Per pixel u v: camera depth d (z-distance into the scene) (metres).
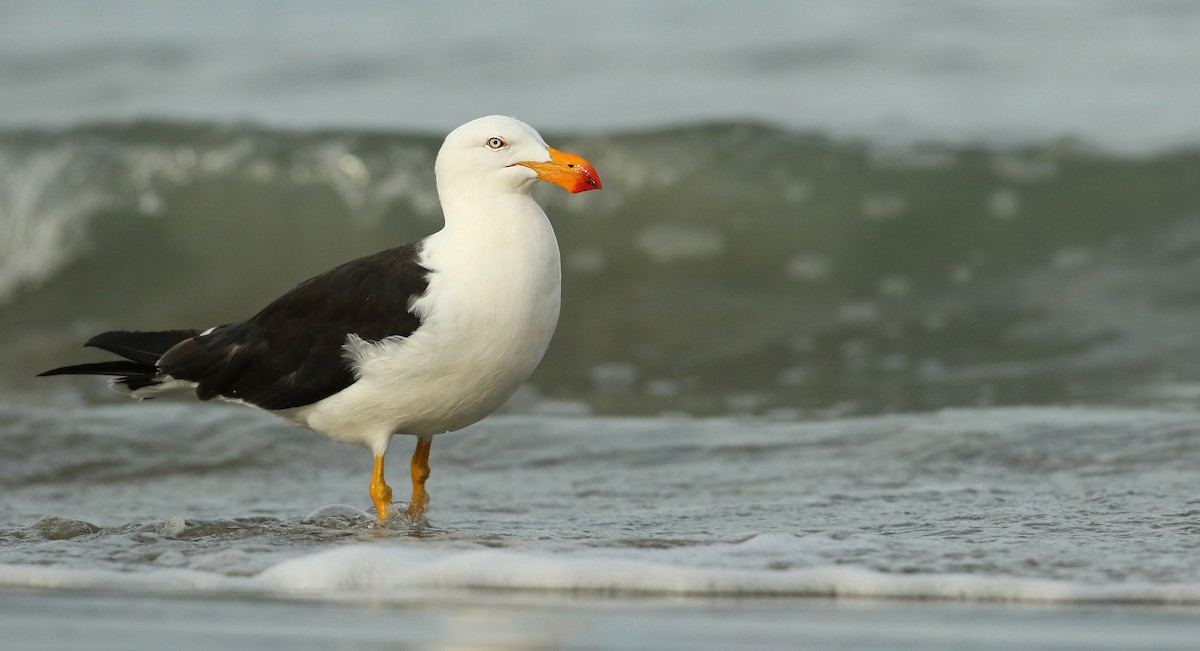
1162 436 10.60
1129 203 18.22
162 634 5.71
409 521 8.67
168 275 18.95
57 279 18.91
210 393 8.77
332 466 11.22
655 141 19.42
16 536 8.18
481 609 6.12
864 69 22.78
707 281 17.86
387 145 19.77
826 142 19.58
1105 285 16.58
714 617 5.98
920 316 16.31
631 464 10.85
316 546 7.60
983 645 5.56
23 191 19.36
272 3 27.02
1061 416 11.54
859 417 12.41
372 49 24.58
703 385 14.52
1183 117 20.17
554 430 11.94
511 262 8.28
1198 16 23.84
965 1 24.83
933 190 18.73
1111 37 23.31
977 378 13.98
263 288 18.88
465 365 8.30
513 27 25.05
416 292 8.26
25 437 11.65
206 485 10.66
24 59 24.89
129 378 9.08
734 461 10.77
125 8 27.16
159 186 19.55
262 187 19.53
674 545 7.35
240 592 6.50
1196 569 6.74
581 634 5.70
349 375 8.38
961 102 21.17
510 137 8.41
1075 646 5.54
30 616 6.03
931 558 6.99
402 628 5.79
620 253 18.44
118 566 7.09
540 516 8.95
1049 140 19.38
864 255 17.91
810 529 8.05
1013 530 7.87
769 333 16.27
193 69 24.34
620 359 15.70
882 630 5.77
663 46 23.88
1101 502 8.74
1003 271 17.31
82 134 20.03
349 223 19.36
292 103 22.72
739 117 20.80
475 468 11.01
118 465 11.13
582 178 8.32
